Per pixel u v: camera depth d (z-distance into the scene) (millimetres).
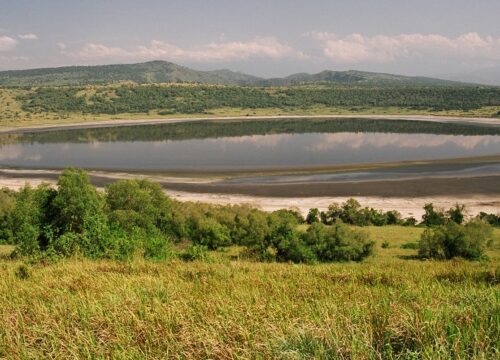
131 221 25219
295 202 51906
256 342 4359
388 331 4340
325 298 6891
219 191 58406
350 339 4238
